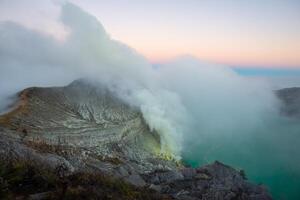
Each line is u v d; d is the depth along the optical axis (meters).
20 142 66.31
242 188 87.50
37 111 105.44
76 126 107.88
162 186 74.12
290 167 139.88
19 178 24.86
